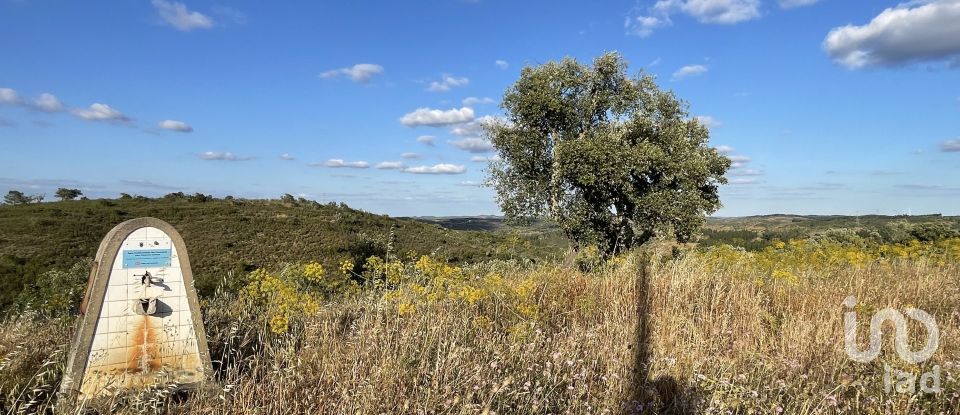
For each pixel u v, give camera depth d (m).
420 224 51.56
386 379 4.06
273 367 4.26
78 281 10.64
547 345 5.11
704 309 6.34
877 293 7.31
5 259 29.20
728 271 8.37
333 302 6.52
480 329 5.52
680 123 16.89
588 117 16.27
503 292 6.64
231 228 41.03
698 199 15.42
